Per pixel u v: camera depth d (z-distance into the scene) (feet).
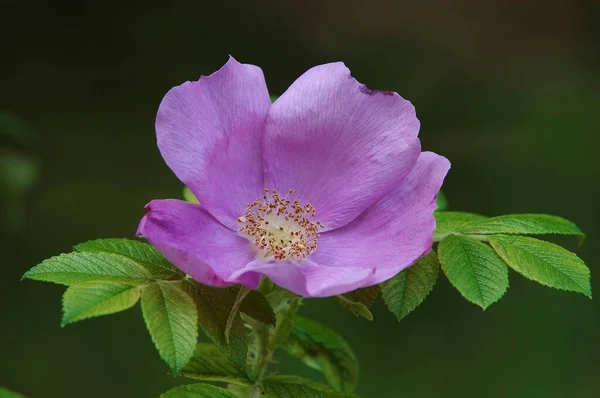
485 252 1.55
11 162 4.93
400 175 1.56
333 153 1.59
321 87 1.59
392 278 1.55
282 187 1.60
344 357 1.74
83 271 1.50
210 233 1.56
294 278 1.45
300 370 3.38
